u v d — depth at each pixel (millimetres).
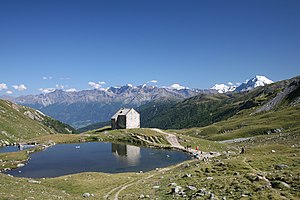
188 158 120562
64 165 107625
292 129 165750
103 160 116875
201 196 44906
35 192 46375
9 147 160125
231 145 157875
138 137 166250
